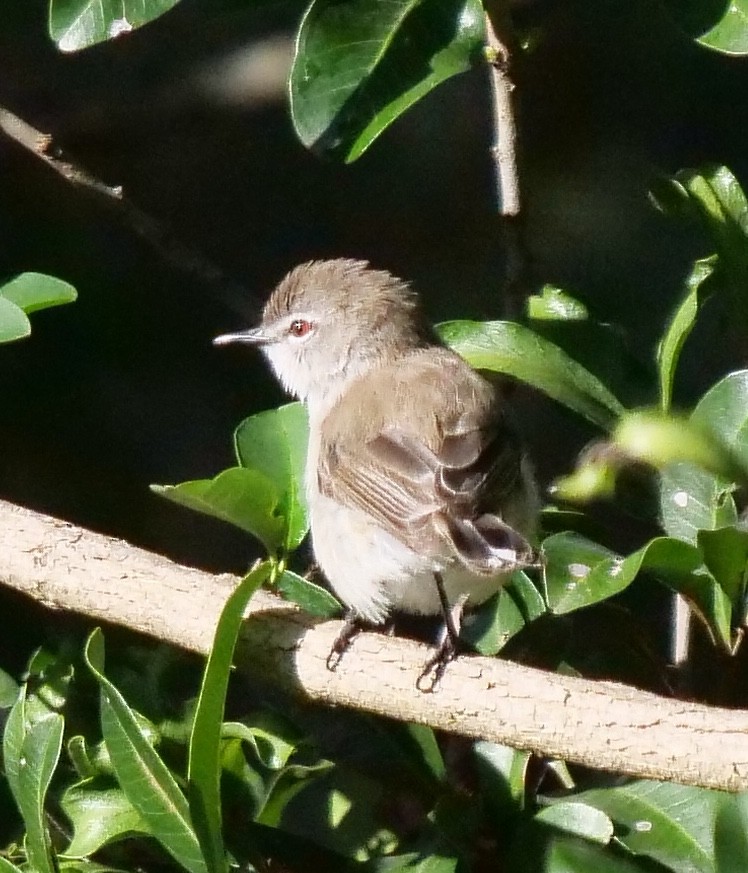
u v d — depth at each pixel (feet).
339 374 37.58
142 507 48.21
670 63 54.03
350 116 27.53
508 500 30.55
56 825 27.50
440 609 32.99
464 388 33.19
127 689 28.43
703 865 25.31
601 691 24.36
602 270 50.44
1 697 28.81
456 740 28.63
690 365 43.83
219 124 54.13
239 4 33.14
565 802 25.96
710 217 29.45
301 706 27.53
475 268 53.62
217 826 23.91
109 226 50.75
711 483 28.45
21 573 27.50
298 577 29.53
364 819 27.76
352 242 54.29
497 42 30.63
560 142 53.01
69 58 52.47
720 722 23.53
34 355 49.16
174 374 49.83
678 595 29.32
